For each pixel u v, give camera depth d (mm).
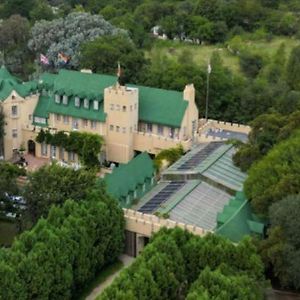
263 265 93688
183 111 146625
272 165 110062
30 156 151875
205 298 78750
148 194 123000
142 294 83938
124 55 182500
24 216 111000
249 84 180375
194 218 111000
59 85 151375
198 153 137750
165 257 89625
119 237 106500
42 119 154000
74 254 95250
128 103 142375
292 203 96438
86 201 105250
